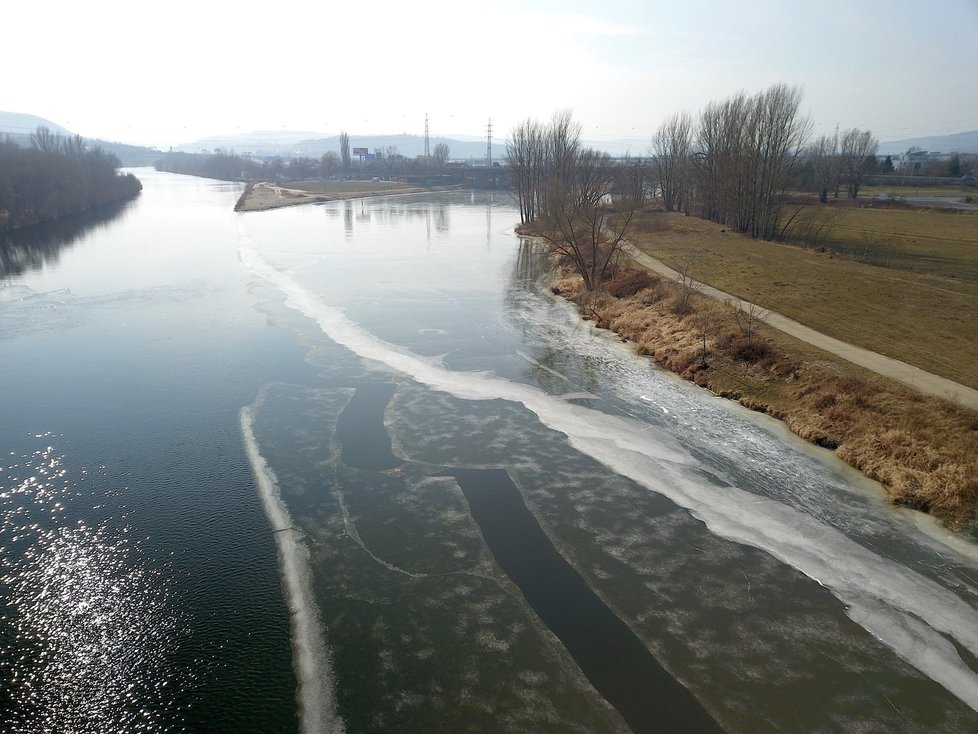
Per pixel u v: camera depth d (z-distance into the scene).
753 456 21.03
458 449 21.81
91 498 18.69
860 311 32.34
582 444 22.09
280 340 33.19
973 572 15.34
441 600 14.74
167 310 38.75
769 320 31.14
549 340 33.59
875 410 21.58
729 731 11.42
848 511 17.86
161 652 13.14
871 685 12.40
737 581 15.34
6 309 38.41
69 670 12.68
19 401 25.30
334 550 16.56
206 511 18.16
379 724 11.54
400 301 41.75
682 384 27.31
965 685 12.37
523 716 11.70
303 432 22.97
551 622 14.06
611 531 17.33
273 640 13.50
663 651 13.25
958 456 18.41
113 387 26.86
